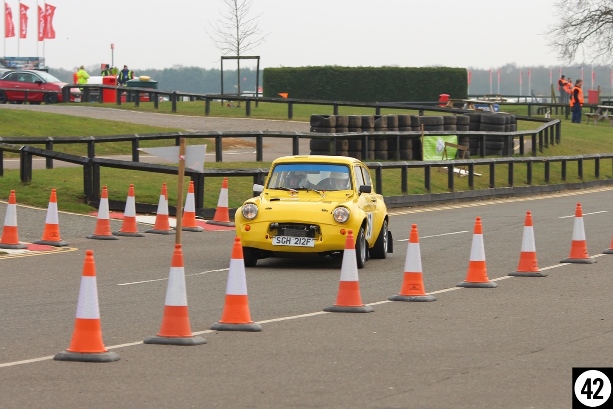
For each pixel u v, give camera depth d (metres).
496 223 31.02
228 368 11.84
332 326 14.58
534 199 41.41
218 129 51.88
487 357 12.52
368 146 41.22
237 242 14.33
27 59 93.31
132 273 19.94
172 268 13.29
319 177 21.88
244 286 14.30
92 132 46.66
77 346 12.22
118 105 62.22
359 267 21.14
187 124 53.31
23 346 13.14
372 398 10.48
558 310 16.16
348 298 15.85
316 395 10.59
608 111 85.69
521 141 50.25
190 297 17.22
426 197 37.66
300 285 18.69
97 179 29.41
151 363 12.08
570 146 58.72
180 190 16.64
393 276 20.12
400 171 41.53
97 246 23.95
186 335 13.20
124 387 10.91
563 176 48.03
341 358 12.42
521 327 14.62
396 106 56.25
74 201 29.27
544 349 13.03
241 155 44.16
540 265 21.98
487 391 10.78
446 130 47.91
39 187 29.92
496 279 19.84
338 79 84.75
